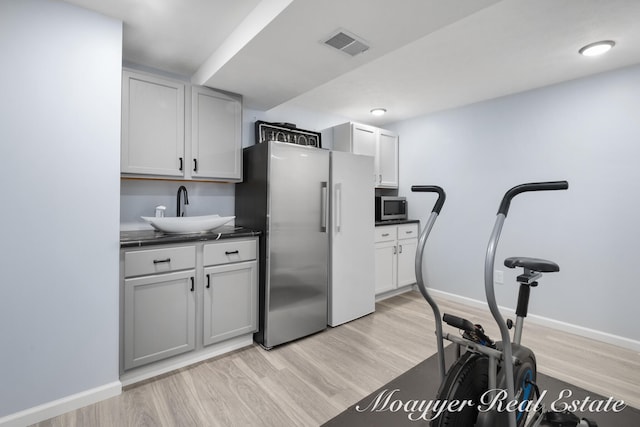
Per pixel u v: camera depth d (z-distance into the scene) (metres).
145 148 2.10
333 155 2.76
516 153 2.94
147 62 2.35
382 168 3.75
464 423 1.21
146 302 1.87
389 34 1.67
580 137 2.57
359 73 2.51
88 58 1.64
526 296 1.47
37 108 1.51
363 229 3.00
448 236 3.49
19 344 1.48
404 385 1.84
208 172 2.41
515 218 2.96
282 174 2.40
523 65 2.35
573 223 2.62
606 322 2.45
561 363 2.11
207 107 2.40
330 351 2.28
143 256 1.85
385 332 2.63
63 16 1.57
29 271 1.50
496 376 1.25
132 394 1.74
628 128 2.34
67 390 1.59
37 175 1.51
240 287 2.29
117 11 1.68
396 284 3.53
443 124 3.53
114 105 1.72
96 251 1.67
